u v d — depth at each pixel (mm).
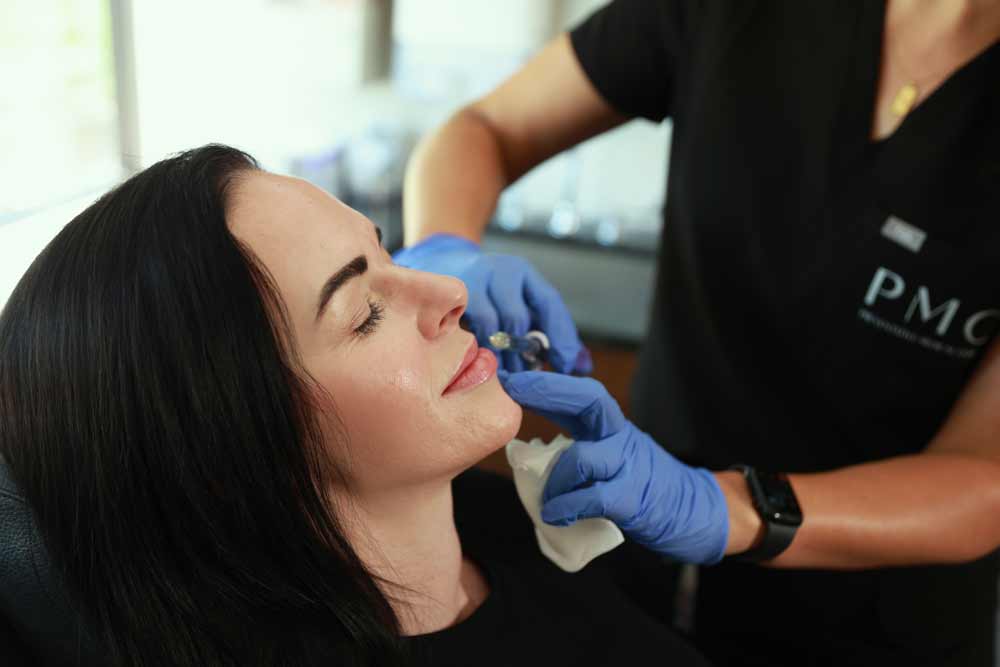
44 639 652
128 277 551
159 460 562
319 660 640
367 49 2016
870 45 805
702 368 989
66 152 1262
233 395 555
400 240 2041
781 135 866
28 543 618
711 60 904
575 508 683
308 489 608
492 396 659
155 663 618
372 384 604
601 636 786
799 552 723
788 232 868
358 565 647
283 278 577
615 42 990
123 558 594
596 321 1866
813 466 927
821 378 882
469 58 1995
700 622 1082
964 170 760
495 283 850
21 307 577
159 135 1486
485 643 737
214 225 564
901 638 920
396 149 2086
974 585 903
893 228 796
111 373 553
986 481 724
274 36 1808
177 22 1490
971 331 775
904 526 707
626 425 724
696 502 715
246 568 604
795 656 1008
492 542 864
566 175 2129
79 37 1254
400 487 662
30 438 580
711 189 922
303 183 633
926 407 842
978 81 744
